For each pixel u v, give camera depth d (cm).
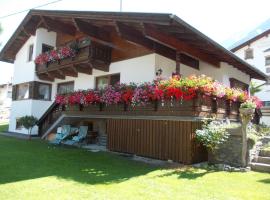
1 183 639
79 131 1370
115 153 1097
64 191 590
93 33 1332
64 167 824
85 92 1304
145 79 1251
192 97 893
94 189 607
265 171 813
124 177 721
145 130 1027
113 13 1078
